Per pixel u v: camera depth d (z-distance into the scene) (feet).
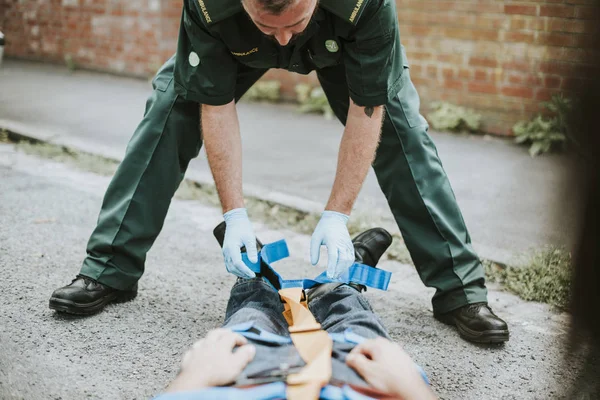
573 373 8.19
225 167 8.23
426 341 8.96
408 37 19.72
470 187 15.16
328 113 21.02
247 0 6.02
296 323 6.19
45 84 24.43
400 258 11.64
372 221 12.92
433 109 19.81
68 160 16.39
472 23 18.71
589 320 4.92
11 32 28.48
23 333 8.69
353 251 8.06
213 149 8.18
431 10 19.19
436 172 9.04
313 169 16.15
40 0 27.14
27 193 13.96
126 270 9.35
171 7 23.93
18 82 24.61
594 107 4.17
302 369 5.49
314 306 7.57
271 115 21.01
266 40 7.64
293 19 6.06
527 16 17.93
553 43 17.76
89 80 25.21
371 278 8.02
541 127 17.70
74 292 9.02
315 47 7.70
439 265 9.11
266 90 22.39
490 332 8.73
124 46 25.49
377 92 7.62
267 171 15.90
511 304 10.18
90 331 8.85
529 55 18.12
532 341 9.03
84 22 26.13
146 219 9.20
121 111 20.94
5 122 18.88
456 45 19.08
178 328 9.09
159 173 9.07
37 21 27.50
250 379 5.36
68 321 9.05
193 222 13.03
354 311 7.01
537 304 10.18
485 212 13.71
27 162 16.16
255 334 6.05
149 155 9.02
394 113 8.80
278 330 6.75
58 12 26.73
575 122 4.31
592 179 4.43
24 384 7.59
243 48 7.60
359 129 7.85
